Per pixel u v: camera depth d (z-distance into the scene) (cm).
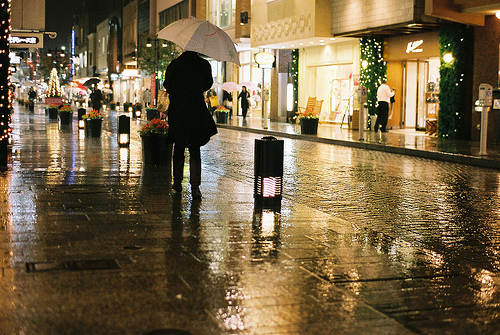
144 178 1029
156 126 1203
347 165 1479
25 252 527
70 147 1603
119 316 382
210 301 419
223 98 4703
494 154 1653
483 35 2177
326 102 3378
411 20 2288
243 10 3750
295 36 3042
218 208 777
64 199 798
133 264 502
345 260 556
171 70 839
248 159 1546
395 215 856
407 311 427
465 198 1023
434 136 2380
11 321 368
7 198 793
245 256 546
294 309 412
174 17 5597
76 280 453
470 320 414
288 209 797
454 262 582
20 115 3850
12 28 1564
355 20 2666
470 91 2228
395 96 2794
